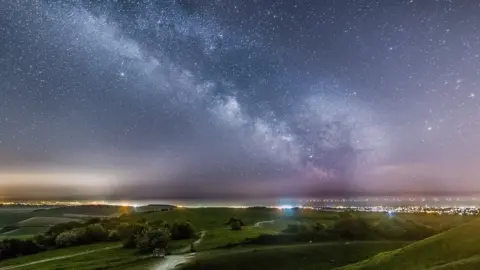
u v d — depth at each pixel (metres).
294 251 67.50
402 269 43.12
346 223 86.56
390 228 85.38
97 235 91.38
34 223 144.50
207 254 67.88
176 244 79.94
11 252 80.62
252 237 83.88
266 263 60.78
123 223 101.94
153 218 126.31
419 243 48.97
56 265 66.81
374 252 67.50
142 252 73.06
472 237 45.97
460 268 38.19
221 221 119.00
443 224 94.56
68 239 88.69
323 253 66.56
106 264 64.31
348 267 48.62
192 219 123.81
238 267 59.19
